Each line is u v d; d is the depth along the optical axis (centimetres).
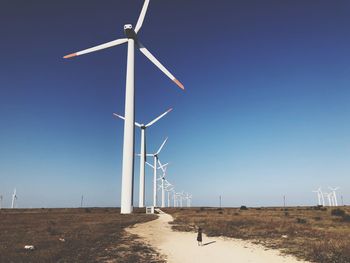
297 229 3772
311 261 2027
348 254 2112
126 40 7238
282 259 2100
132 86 7212
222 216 6950
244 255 2256
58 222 4756
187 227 4481
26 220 5150
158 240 3072
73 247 2341
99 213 7831
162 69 6806
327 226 4259
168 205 16312
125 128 7112
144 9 7406
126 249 2411
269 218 5888
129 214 6900
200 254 2297
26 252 2094
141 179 10588
